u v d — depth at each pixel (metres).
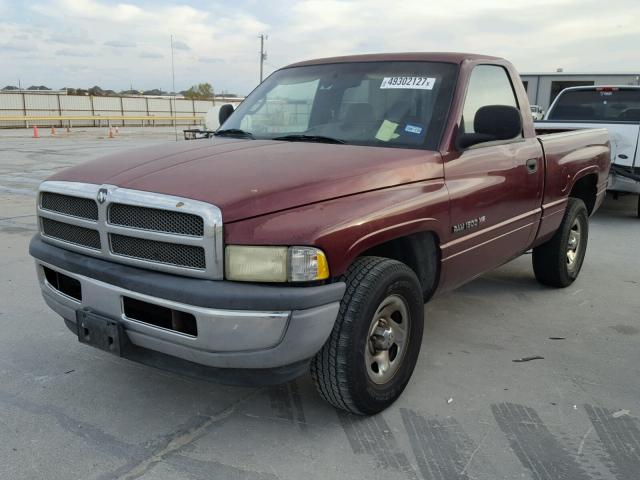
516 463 2.88
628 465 2.88
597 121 9.41
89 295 3.01
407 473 2.80
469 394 3.57
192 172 2.97
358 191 3.02
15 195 10.66
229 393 3.56
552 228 5.11
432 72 3.97
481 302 5.28
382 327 3.22
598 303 5.29
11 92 41.59
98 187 2.97
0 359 3.96
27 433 3.09
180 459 2.89
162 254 2.78
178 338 2.74
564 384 3.72
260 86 4.76
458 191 3.60
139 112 48.97
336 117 3.99
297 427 3.19
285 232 2.66
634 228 8.80
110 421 3.23
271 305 2.62
